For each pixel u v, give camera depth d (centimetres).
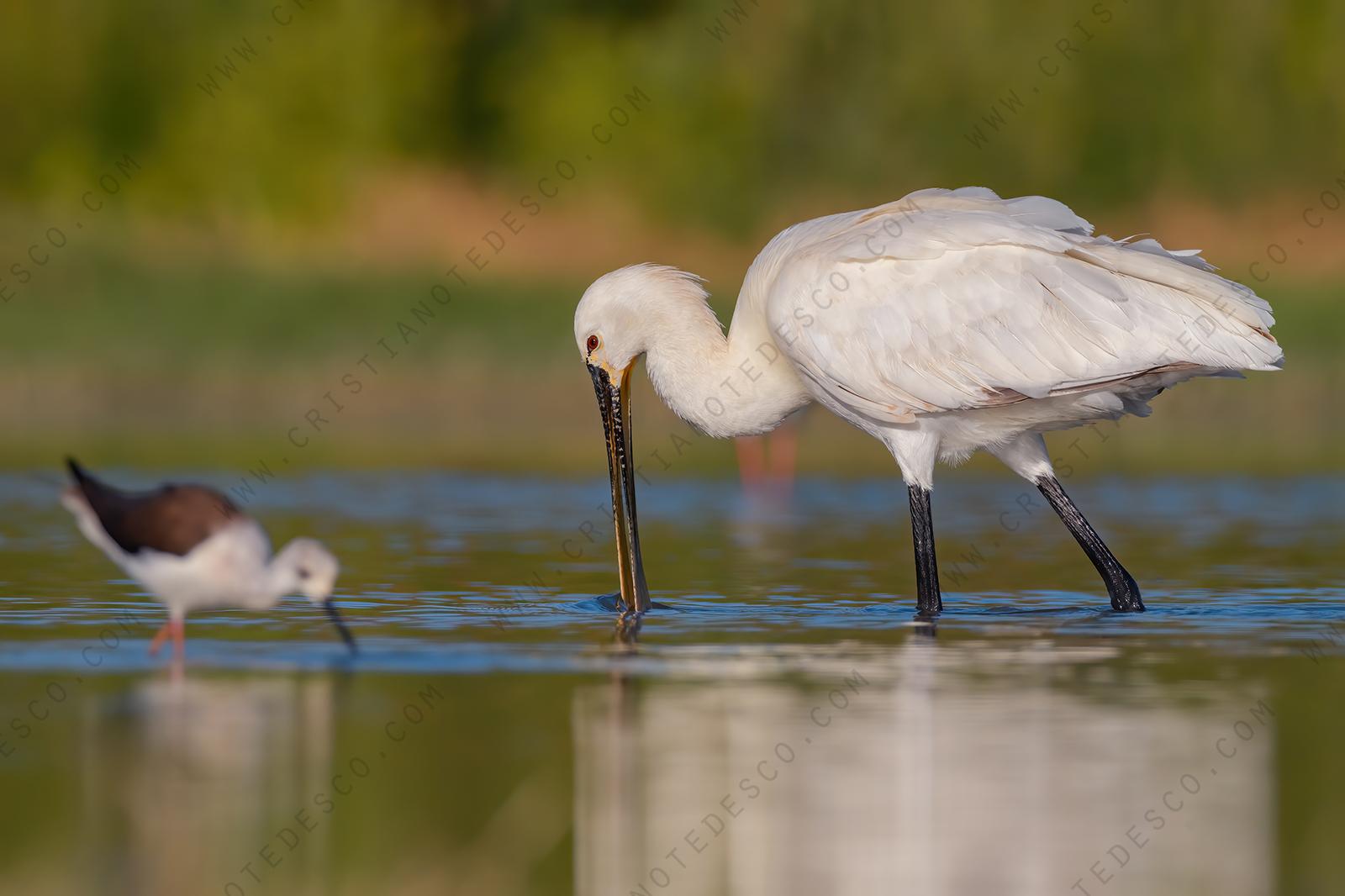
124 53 5125
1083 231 1466
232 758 920
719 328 1512
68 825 823
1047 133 5106
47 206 4866
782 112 5284
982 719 998
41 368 3462
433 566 1639
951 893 745
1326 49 5194
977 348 1417
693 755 929
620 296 1491
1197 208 5084
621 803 858
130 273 4097
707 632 1287
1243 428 3472
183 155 5012
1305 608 1412
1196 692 1070
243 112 5078
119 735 959
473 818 838
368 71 5334
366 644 1219
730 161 5225
